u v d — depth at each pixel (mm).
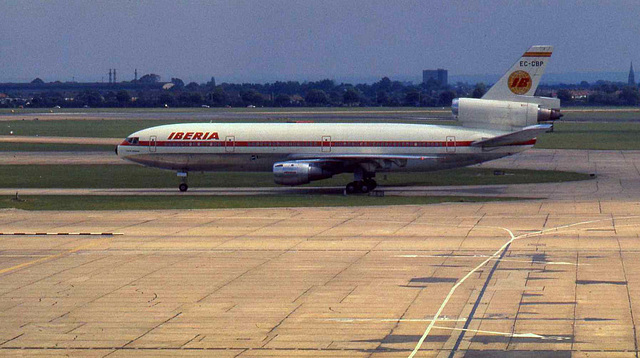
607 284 130250
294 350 100875
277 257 157625
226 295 128625
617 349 98062
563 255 154250
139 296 128875
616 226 187375
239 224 199000
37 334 109500
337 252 161500
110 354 100750
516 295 124812
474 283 133250
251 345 103188
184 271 146250
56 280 140750
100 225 199750
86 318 116875
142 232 188500
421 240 173375
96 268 149875
